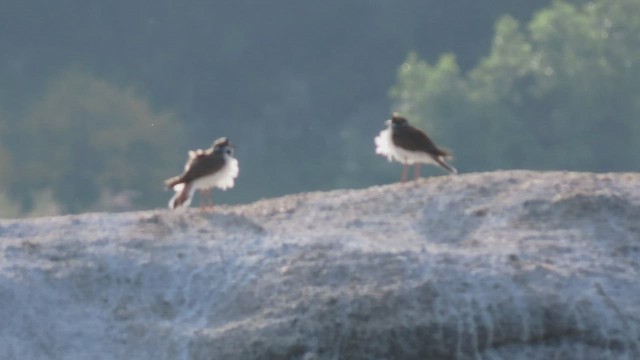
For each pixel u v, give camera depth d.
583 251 19.09
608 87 54.16
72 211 56.50
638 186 20.34
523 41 56.88
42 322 18.64
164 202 57.69
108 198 56.97
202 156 20.67
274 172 60.88
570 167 53.75
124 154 58.47
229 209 20.55
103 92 60.88
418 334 18.09
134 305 18.86
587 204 19.75
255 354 18.17
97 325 18.67
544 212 19.78
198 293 18.91
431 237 19.66
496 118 54.19
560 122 54.00
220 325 18.52
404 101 56.88
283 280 18.77
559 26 55.78
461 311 18.20
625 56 54.88
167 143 59.56
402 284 18.44
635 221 19.56
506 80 55.25
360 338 18.11
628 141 53.69
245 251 19.30
